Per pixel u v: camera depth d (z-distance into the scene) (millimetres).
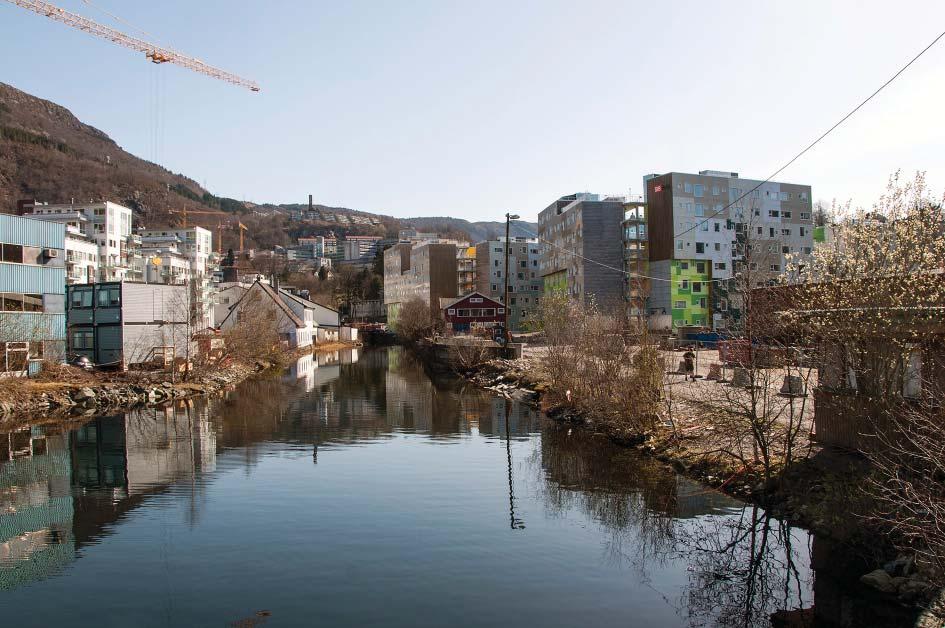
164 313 46469
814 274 17359
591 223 78188
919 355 13891
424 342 80188
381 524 14633
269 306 77188
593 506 15820
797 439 16938
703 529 14086
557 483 17953
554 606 10562
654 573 11922
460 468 19906
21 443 24281
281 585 11297
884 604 10195
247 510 15703
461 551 12969
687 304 74750
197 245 133250
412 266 129250
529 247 121125
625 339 24953
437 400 36250
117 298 44406
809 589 11047
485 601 10727
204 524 14664
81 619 10047
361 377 51219
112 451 22781
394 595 10922
